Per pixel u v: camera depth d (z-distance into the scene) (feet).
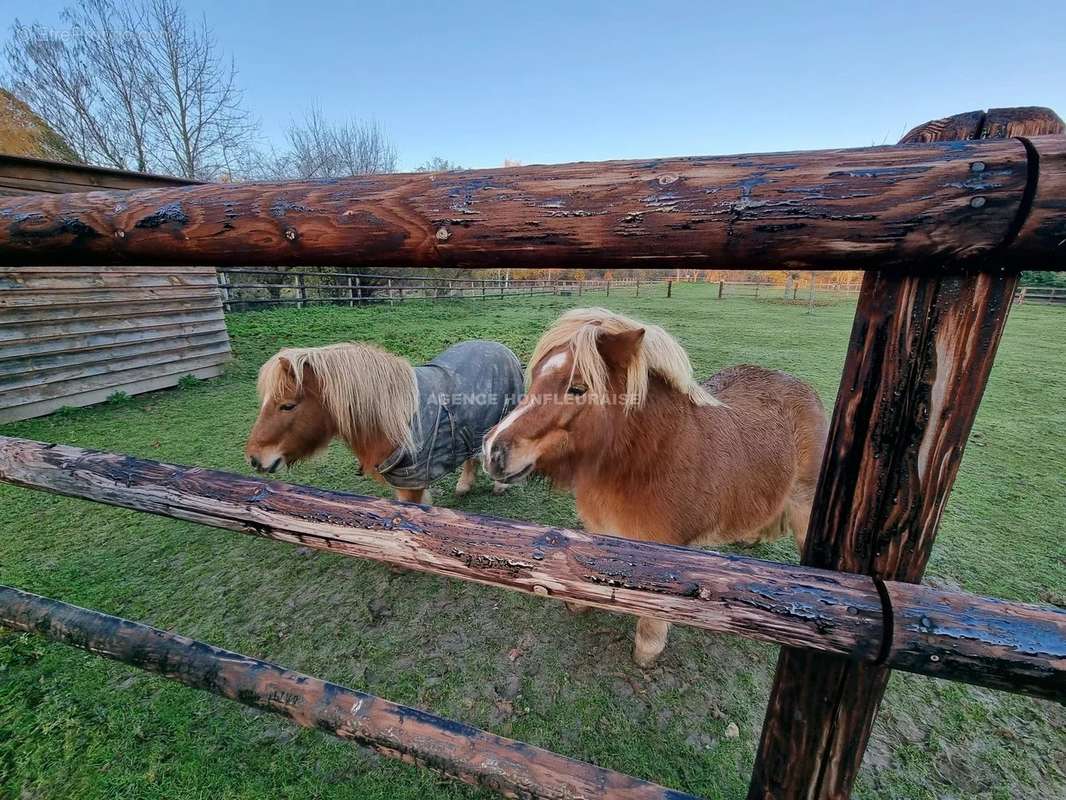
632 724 5.16
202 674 3.27
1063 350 27.68
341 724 2.99
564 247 1.83
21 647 5.77
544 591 2.26
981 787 4.53
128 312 15.76
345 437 6.75
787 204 1.60
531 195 1.82
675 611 2.08
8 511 8.86
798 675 2.30
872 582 1.96
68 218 2.37
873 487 1.93
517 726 5.13
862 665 2.14
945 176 1.48
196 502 2.79
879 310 1.75
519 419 4.22
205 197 2.20
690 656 6.06
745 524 5.63
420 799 4.41
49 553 7.72
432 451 7.14
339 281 42.73
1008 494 9.88
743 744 4.97
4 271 12.85
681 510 5.00
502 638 6.30
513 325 31.50
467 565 2.34
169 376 17.22
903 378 1.76
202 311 18.37
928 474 1.83
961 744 4.92
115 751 4.73
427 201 1.93
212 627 6.38
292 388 6.31
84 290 14.53
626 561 2.15
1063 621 1.73
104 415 14.23
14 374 13.19
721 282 62.69
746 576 2.02
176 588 7.07
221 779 4.53
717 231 1.67
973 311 1.61
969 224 1.47
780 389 6.23
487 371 8.63
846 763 2.40
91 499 3.05
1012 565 7.58
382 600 6.93
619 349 4.16
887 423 1.83
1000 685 1.77
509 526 2.36
